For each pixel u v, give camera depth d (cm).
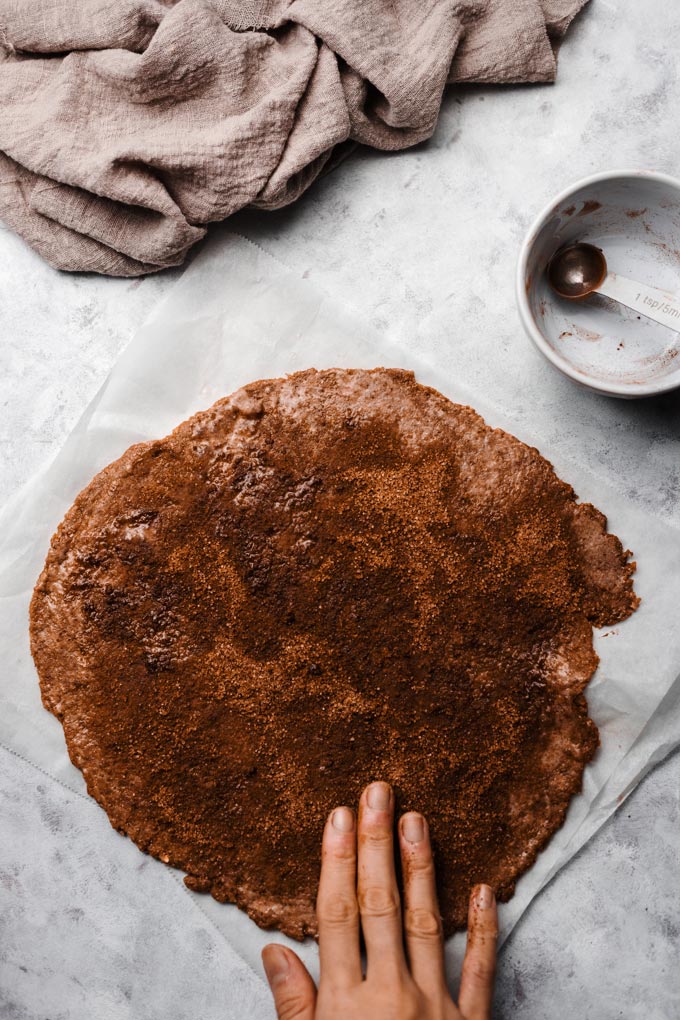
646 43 64
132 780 60
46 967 63
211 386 63
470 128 64
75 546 61
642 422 63
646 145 63
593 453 63
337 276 64
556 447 63
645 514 62
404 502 61
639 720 61
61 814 63
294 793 60
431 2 62
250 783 60
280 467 61
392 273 64
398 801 60
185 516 61
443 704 60
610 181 58
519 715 60
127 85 61
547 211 58
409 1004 56
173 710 60
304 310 63
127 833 60
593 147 64
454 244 64
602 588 61
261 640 60
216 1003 62
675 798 62
